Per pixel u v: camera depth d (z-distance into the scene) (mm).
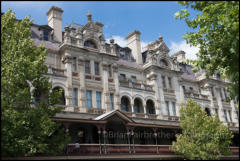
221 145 33875
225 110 49500
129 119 31234
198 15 19609
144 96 38344
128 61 42344
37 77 22016
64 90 31297
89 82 33656
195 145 32750
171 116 39844
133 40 45250
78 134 30891
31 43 22906
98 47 35906
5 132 19109
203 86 48906
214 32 20031
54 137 21750
